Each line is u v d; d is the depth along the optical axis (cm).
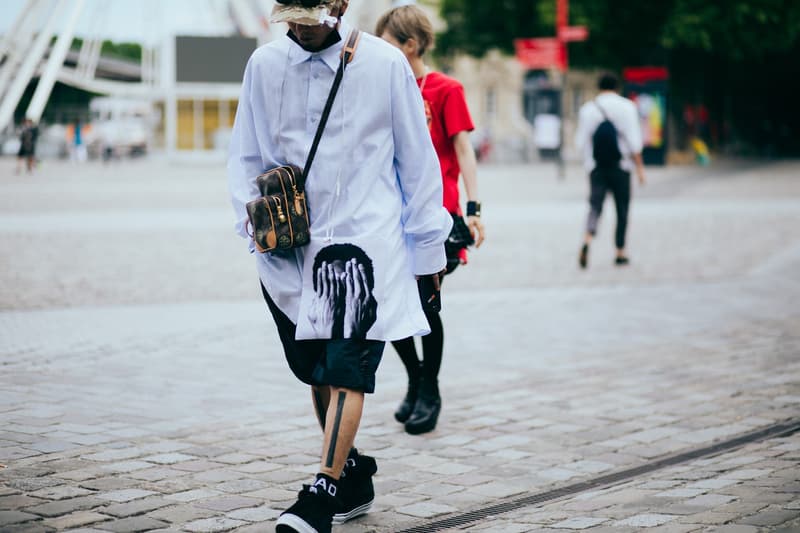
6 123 4438
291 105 351
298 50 350
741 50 3444
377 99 349
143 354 684
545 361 682
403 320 352
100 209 1866
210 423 514
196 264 1143
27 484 404
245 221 358
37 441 470
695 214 1784
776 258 1224
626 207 1154
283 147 353
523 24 3800
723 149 4494
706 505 387
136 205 1975
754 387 610
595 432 511
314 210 350
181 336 746
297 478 427
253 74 356
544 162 4516
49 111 5109
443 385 614
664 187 2553
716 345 738
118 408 539
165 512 377
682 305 909
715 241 1394
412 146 358
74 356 672
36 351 682
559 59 3150
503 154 4488
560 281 1052
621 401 576
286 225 343
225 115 4359
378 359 351
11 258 1159
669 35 3281
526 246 1346
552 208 1959
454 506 396
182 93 4306
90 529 354
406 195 364
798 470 438
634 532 356
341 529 368
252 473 432
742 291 991
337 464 343
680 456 469
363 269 344
